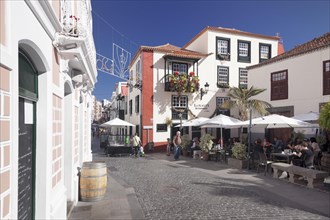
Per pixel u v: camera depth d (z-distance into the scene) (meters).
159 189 8.11
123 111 31.11
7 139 2.40
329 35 15.69
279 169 9.49
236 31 23.36
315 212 5.87
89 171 6.76
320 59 14.24
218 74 22.88
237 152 12.30
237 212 5.91
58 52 4.52
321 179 8.08
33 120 3.65
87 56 5.97
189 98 22.14
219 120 14.23
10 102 2.46
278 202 6.62
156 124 21.19
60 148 4.73
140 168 12.38
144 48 21.11
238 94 17.53
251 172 10.85
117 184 8.88
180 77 20.88
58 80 4.57
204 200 6.86
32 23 3.01
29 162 3.48
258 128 18.58
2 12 2.29
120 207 6.30
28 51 3.28
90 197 6.74
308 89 14.86
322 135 13.07
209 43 22.61
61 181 4.79
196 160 15.22
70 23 4.78
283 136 16.77
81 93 7.88
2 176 2.30
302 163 9.88
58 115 4.59
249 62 23.78
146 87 21.09
